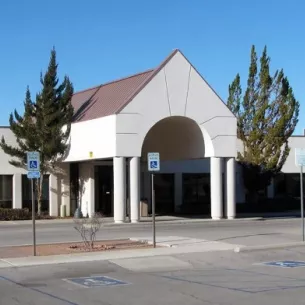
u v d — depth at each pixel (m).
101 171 35.03
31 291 11.12
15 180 34.34
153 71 29.77
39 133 32.38
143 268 14.20
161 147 34.81
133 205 28.78
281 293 10.68
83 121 31.33
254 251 16.92
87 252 16.69
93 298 10.41
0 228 27.20
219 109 31.36
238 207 39.12
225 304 9.74
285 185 43.25
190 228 26.83
